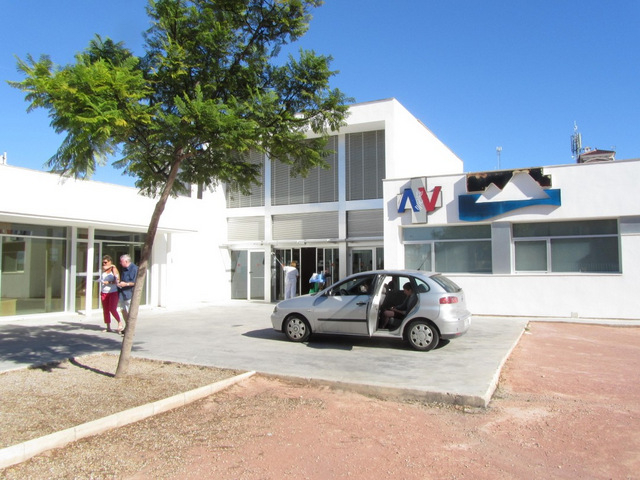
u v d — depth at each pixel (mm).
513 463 4371
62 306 15328
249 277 21156
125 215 15633
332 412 5797
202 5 7113
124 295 11297
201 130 6039
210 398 6328
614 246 13930
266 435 5016
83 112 5270
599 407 5934
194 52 6836
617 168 13656
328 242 19250
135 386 6629
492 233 14828
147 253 7254
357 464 4340
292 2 7047
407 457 4496
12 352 9070
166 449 4613
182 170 7453
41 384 6730
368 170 18719
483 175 14828
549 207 14219
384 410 5887
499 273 14703
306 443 4816
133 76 5750
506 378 7367
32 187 12938
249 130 6215
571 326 12734
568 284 14016
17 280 14211
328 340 10570
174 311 17062
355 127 18375
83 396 6129
